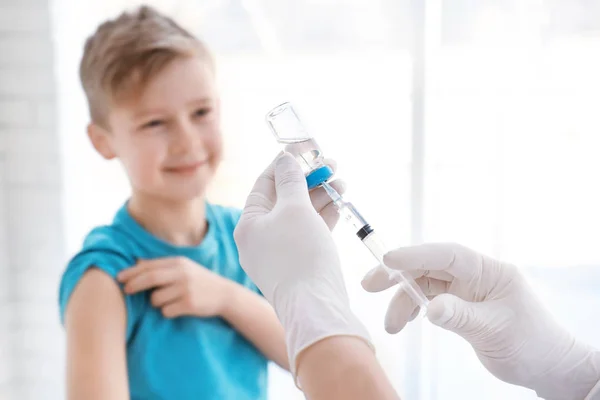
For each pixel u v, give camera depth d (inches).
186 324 40.5
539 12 60.4
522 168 62.7
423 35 63.2
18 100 68.6
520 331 34.6
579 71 60.5
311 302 28.5
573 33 60.1
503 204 63.4
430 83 63.5
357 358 25.8
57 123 68.6
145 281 38.8
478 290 35.7
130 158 41.2
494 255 63.9
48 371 72.2
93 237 41.4
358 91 65.4
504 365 35.5
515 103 61.9
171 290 39.9
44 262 70.7
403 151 65.3
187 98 39.9
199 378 39.6
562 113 61.3
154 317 40.0
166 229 43.1
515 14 60.9
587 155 61.4
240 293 43.1
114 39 39.6
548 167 62.2
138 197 42.7
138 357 39.2
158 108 39.4
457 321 32.9
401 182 65.7
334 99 65.8
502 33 61.4
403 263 33.8
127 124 40.3
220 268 44.9
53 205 69.8
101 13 66.4
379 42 64.5
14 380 72.3
